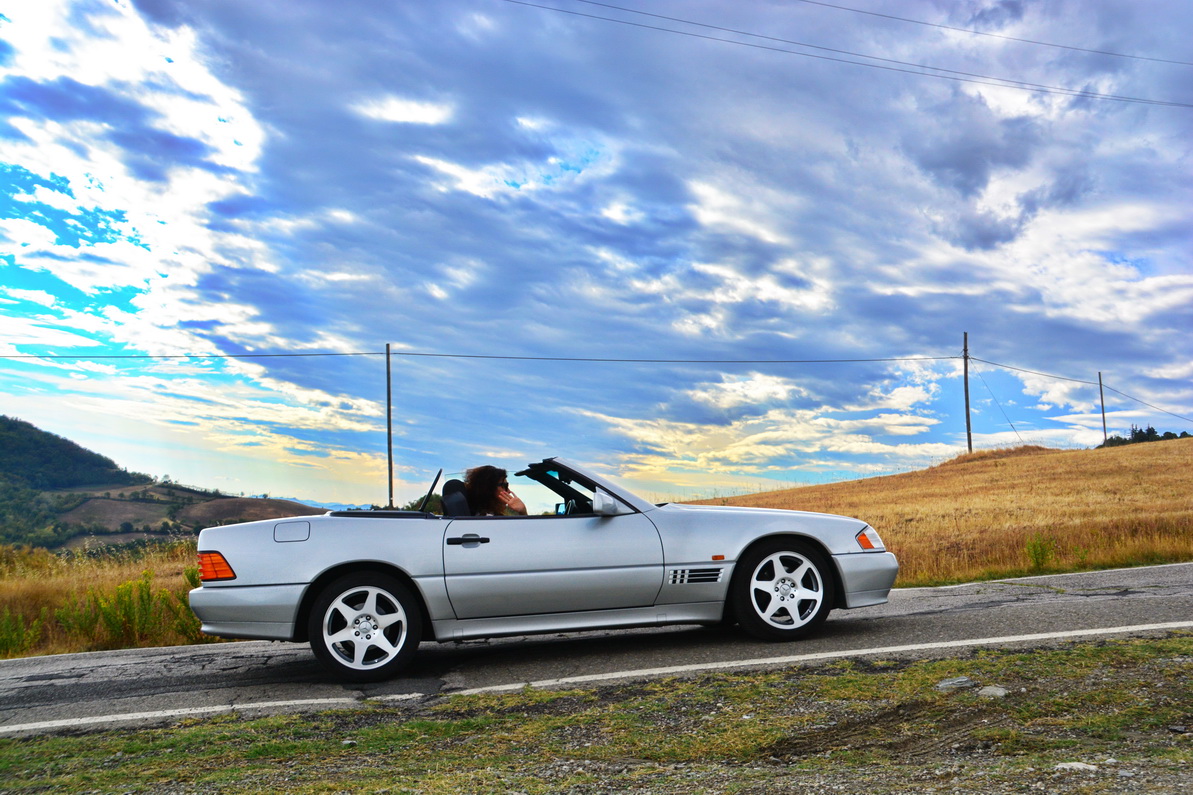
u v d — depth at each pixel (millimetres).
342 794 3049
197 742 3922
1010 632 5457
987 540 19078
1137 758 2959
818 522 5852
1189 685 3895
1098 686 3957
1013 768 2939
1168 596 6879
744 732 3656
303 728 4094
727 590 5680
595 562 5477
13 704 5199
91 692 5430
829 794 2803
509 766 3373
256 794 3125
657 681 4625
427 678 5238
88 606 9047
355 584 5262
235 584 5215
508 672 5258
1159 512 24172
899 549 18234
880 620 6375
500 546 5410
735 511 5895
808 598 5727
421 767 3408
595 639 6352
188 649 7301
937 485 44000
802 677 4477
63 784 3445
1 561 17234
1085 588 8125
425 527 5426
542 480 6086
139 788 3318
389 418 41469
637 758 3426
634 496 5793
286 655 6520
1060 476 41875
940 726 3574
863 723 3680
